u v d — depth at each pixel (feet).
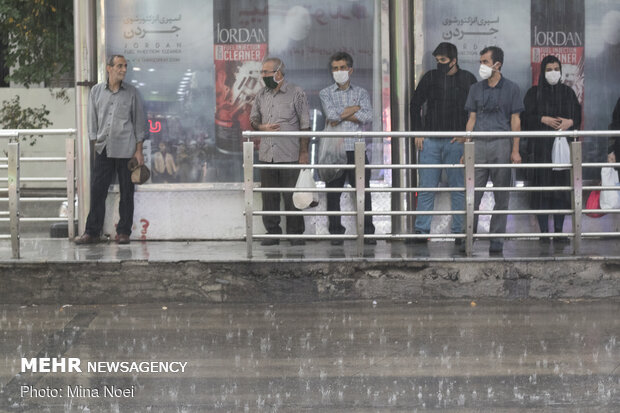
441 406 18.08
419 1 36.22
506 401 18.35
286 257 29.84
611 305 28.68
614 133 29.50
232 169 36.76
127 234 35.24
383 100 36.09
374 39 36.27
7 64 75.41
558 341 23.68
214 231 36.50
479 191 31.81
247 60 36.65
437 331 25.02
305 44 36.47
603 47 36.68
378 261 29.37
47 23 72.79
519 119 32.53
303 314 27.63
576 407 17.93
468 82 35.19
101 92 34.86
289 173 34.45
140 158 35.09
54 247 33.71
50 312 28.30
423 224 35.19
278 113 34.27
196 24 36.58
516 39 36.45
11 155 29.81
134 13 36.47
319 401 18.48
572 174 29.78
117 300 29.45
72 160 36.83
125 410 17.99
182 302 29.45
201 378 20.33
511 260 29.40
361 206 29.58
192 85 36.68
